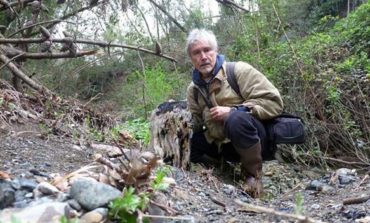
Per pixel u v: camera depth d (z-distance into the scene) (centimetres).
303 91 513
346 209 261
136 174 216
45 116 425
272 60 564
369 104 499
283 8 845
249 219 239
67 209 184
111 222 190
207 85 373
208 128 384
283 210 271
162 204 221
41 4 600
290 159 500
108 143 403
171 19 804
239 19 741
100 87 1051
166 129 383
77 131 402
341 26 666
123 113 781
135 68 1006
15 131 354
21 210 185
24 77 515
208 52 365
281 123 373
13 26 674
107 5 661
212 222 229
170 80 827
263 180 425
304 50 568
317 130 505
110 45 570
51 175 247
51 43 534
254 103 365
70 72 836
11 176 232
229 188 336
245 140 353
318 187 361
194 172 365
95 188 196
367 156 488
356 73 509
